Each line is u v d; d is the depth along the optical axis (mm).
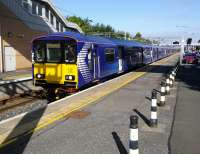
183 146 7230
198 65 42469
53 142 7398
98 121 9352
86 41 15977
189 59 47094
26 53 33188
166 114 10492
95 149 6957
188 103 12562
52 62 15234
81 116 9914
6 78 21328
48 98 16625
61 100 12562
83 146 7148
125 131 8344
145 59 38500
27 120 9281
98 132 8234
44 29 37281
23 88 19969
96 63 17750
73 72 14789
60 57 15023
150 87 17203
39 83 15719
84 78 15641
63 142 7406
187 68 35781
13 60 30656
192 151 6910
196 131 8445
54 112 10375
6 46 29297
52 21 41375
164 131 8430
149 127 8812
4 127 8516
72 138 7703
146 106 11719
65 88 15258
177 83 19984
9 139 7523
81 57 15188
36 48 15594
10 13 29719
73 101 12406
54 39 15078
